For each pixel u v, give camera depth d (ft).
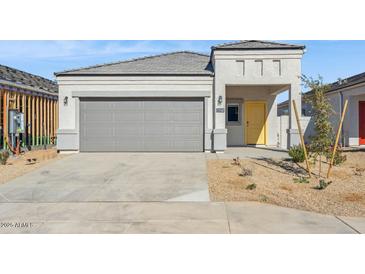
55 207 23.50
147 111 50.11
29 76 65.10
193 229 19.06
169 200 25.05
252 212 22.07
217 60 48.83
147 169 36.24
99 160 42.34
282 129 61.77
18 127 50.80
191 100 50.11
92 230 19.02
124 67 51.90
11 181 31.40
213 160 40.73
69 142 49.52
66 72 49.60
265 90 60.95
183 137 50.01
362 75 62.90
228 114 61.41
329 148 32.91
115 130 50.11
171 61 54.80
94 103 50.21
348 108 61.93
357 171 34.32
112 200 25.16
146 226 19.60
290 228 19.17
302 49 48.06
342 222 20.18
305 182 29.94
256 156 43.47
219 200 24.97
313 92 33.53
